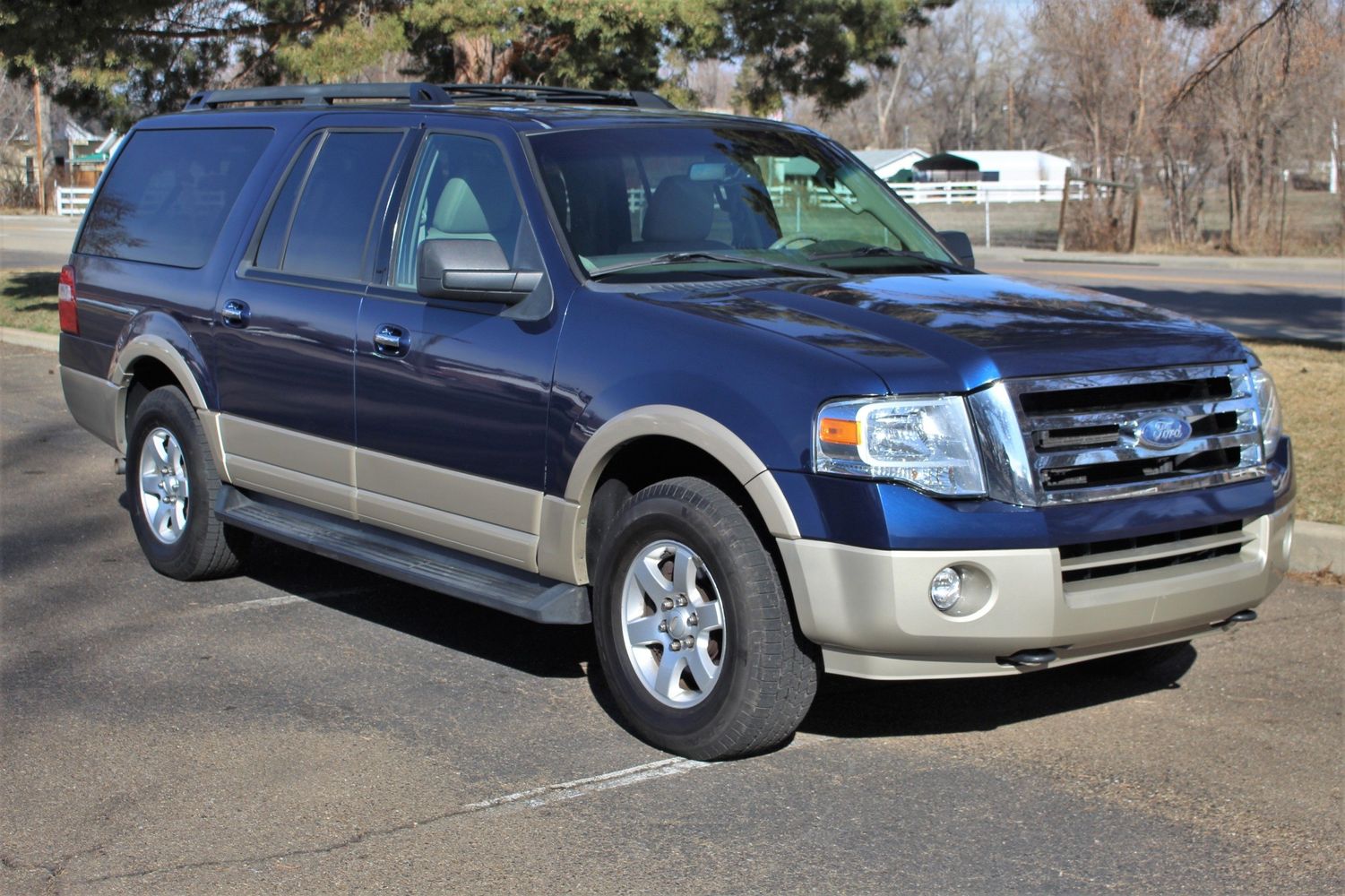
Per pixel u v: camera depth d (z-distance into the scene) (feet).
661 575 15.25
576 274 16.37
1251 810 13.76
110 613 20.58
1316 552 22.31
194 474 21.38
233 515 20.92
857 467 13.58
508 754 15.23
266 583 22.25
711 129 19.08
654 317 15.40
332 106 20.80
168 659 18.47
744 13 61.21
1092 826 13.39
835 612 13.74
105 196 24.30
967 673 14.07
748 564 14.25
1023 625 13.70
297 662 18.38
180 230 22.26
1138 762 14.98
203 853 12.90
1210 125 110.83
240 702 16.85
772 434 14.02
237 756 15.17
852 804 13.91
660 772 14.71
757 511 14.65
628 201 17.43
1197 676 17.79
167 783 14.48
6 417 36.70
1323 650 18.63
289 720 16.25
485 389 16.69
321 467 19.22
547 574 16.40
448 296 16.44
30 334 50.90
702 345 14.85
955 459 13.65
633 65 61.21
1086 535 13.87
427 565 17.95
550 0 53.42
